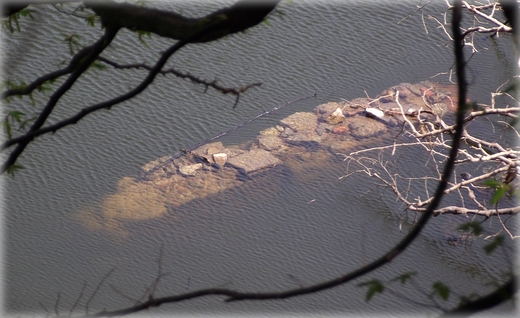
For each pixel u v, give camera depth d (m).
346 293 11.55
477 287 11.40
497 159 10.98
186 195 14.02
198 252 12.69
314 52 18.50
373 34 19.33
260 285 11.77
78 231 13.10
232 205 13.91
